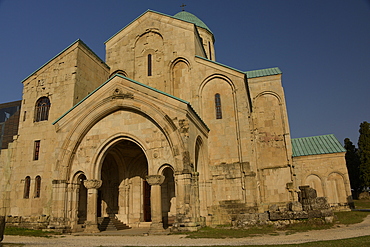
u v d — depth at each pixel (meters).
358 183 53.97
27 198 26.42
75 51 28.31
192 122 22.66
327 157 34.91
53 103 27.95
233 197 25.80
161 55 30.89
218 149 27.34
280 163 35.25
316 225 19.48
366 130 52.59
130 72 31.53
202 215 24.34
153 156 21.50
